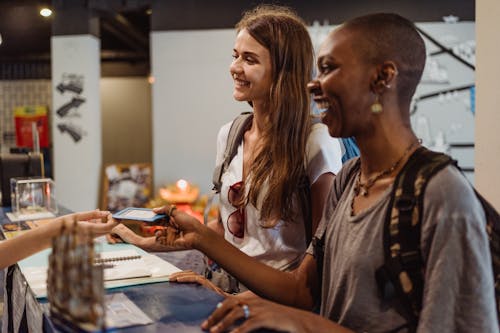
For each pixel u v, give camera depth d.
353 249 1.08
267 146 1.67
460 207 0.94
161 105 6.38
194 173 6.38
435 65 5.86
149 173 6.81
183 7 6.28
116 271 1.46
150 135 11.09
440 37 5.85
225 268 1.33
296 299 1.31
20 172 3.38
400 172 1.04
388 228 1.02
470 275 0.93
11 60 9.95
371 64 1.05
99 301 0.90
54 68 6.68
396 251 1.00
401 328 1.02
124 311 1.18
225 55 6.25
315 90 1.12
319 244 1.30
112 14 6.89
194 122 6.35
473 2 5.80
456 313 0.94
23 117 9.65
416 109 5.91
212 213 5.76
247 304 1.08
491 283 0.95
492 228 0.99
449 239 0.94
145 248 1.81
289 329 1.03
